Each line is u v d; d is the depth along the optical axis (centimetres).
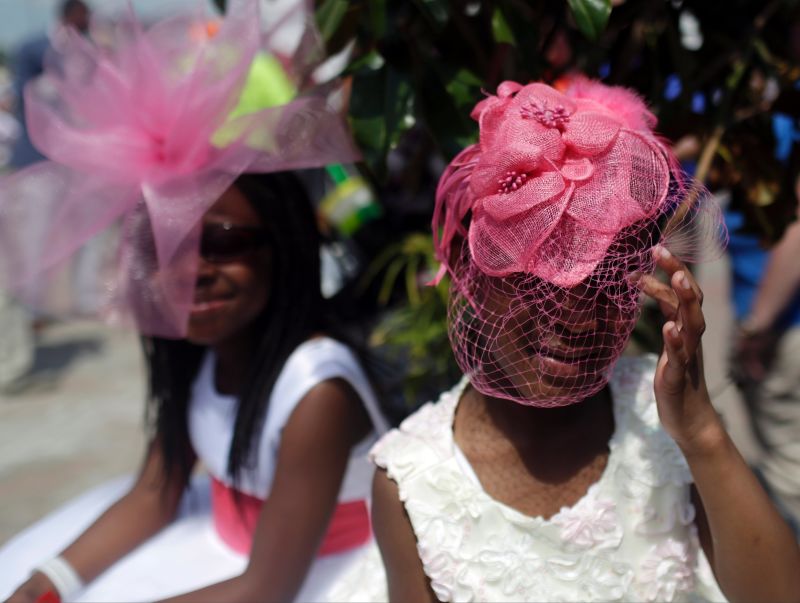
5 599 142
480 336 98
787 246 189
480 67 131
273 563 129
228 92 122
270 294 138
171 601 128
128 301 133
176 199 121
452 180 98
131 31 129
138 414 361
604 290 88
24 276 132
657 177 89
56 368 427
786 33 140
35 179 131
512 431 102
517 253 86
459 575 99
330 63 150
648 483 100
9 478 306
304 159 127
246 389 136
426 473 102
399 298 188
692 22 157
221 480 150
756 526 88
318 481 130
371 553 125
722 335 359
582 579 98
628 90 103
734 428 285
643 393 106
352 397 135
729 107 131
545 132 87
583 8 108
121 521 154
